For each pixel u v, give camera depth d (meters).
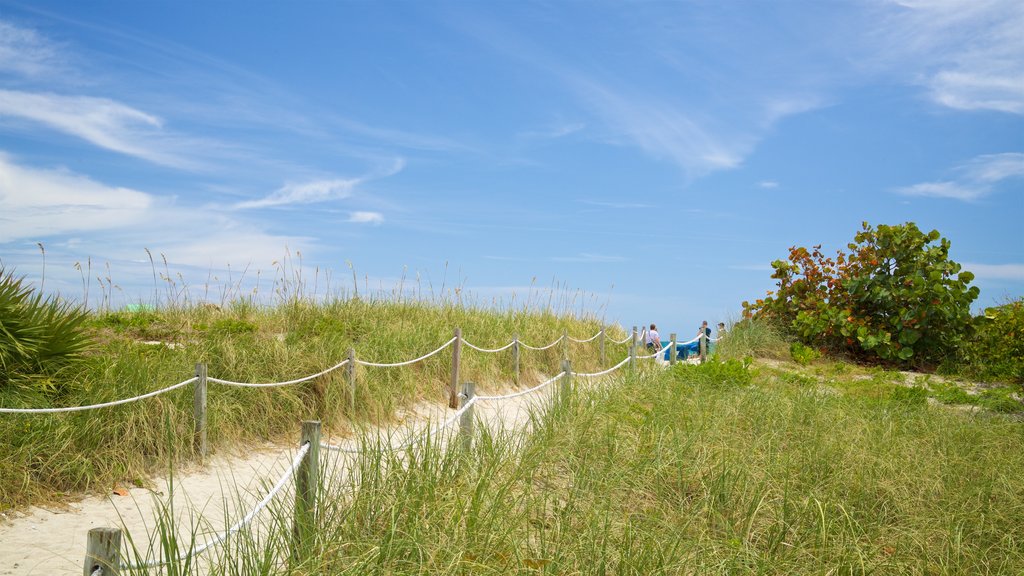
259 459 8.23
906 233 19.69
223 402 8.55
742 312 22.31
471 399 6.96
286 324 13.02
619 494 6.38
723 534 5.99
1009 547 6.11
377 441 5.73
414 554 4.59
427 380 11.77
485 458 6.44
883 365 19.27
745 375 12.65
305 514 4.86
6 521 6.03
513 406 11.55
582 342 17.23
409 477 5.47
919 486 7.18
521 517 5.36
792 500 6.46
